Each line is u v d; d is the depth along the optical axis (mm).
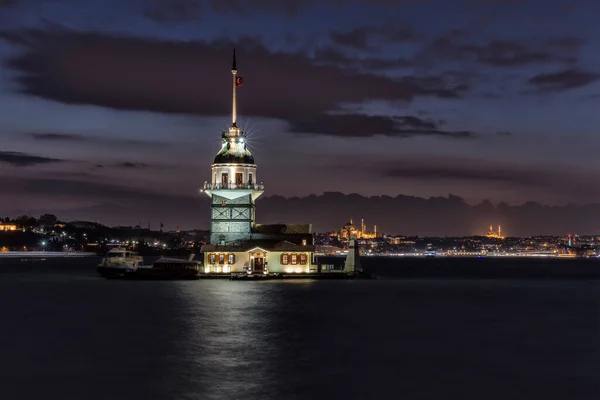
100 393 51531
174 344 70125
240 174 160875
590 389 53156
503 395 51562
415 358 63812
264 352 66125
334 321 87625
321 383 54438
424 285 165875
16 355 64500
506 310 102812
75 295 124312
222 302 108500
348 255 177750
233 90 165250
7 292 134500
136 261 180125
